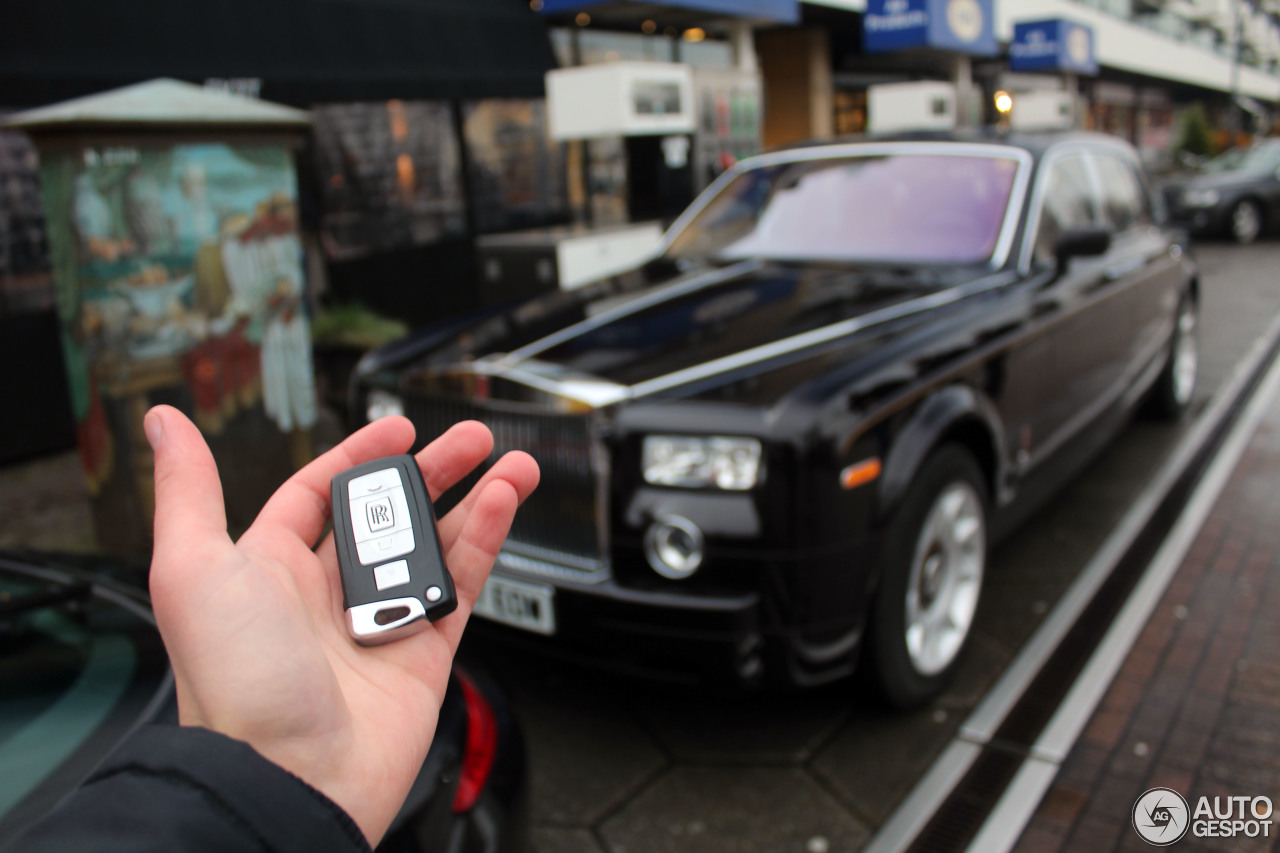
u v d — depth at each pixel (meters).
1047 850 2.08
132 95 3.75
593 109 6.93
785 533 2.21
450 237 8.19
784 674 2.28
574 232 7.02
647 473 2.31
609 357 2.61
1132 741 2.46
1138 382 4.54
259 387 4.06
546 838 2.22
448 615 0.83
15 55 5.07
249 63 6.09
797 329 2.73
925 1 11.48
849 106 15.54
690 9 8.45
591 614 2.35
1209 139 26.38
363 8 6.91
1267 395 5.92
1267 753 2.38
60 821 0.49
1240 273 11.04
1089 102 25.11
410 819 1.23
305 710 0.67
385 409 2.94
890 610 2.42
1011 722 2.57
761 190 3.97
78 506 4.74
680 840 2.20
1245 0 37.19
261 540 0.83
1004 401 2.93
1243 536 3.78
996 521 3.01
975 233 3.44
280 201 4.02
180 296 3.80
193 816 0.50
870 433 2.33
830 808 2.28
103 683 1.21
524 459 0.91
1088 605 3.25
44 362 5.57
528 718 2.72
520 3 8.38
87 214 3.55
